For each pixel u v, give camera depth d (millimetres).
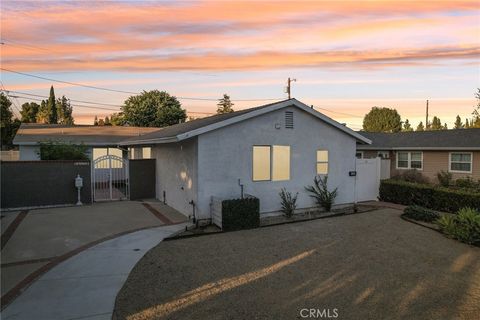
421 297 5883
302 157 12953
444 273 7047
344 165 14117
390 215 12867
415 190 14922
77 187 13586
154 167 16109
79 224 10539
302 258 7812
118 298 5652
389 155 23594
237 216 10453
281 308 5367
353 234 10031
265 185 12102
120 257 7695
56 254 7828
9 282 6262
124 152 22812
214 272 6883
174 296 5762
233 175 11406
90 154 21172
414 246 8930
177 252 8141
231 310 5273
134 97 47875
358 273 6941
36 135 22359
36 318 4949
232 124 11289
